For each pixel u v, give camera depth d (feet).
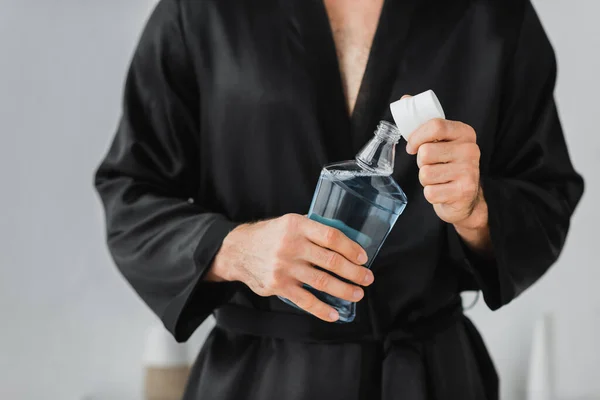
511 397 8.63
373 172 4.31
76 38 8.55
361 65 5.19
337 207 4.33
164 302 5.13
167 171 5.45
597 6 8.50
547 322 8.32
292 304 4.67
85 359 8.65
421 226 5.06
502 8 5.34
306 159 5.08
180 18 5.33
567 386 8.61
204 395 5.14
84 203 8.62
